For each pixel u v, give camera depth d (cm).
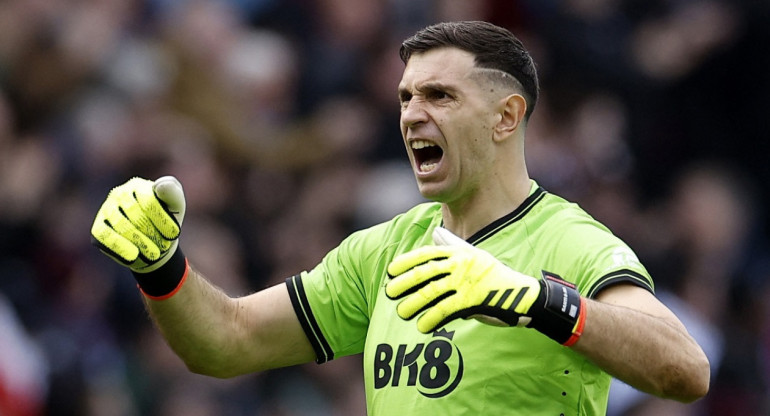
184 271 1742
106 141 3588
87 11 3894
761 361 3588
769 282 3978
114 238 1675
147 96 3800
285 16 4212
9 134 3541
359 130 3941
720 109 4369
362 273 1789
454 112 1686
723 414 3441
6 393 3028
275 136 3891
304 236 3581
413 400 1647
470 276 1499
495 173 1719
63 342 3203
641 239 3728
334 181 3731
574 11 4291
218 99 3828
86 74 3797
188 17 3906
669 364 1524
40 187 3478
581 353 1525
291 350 1825
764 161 4347
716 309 3703
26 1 3800
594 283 1602
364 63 4194
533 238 1684
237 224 3566
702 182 4050
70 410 3123
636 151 4206
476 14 4316
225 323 1778
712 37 4372
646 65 4362
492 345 1622
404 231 1788
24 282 3291
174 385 3228
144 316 3334
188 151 3622
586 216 1714
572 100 4103
